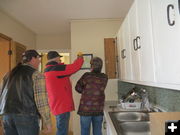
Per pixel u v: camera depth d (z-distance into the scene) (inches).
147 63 53.9
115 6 114.1
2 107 72.2
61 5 110.7
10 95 71.7
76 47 139.1
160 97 76.2
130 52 76.8
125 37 86.6
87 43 139.2
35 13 123.3
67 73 104.7
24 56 77.5
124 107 93.7
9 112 70.7
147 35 52.9
